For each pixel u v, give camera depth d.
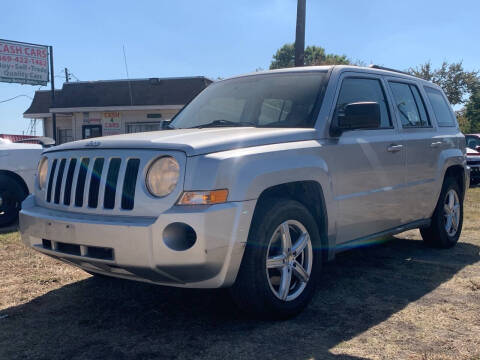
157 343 3.05
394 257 5.33
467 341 3.08
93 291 4.11
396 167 4.57
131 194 3.10
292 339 3.09
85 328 3.31
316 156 3.67
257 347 2.97
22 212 3.68
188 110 4.77
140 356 2.86
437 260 5.19
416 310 3.63
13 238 6.09
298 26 12.37
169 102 23.09
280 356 2.85
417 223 5.15
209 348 2.96
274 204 3.33
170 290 4.14
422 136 5.08
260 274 3.20
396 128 4.74
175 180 3.00
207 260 2.92
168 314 3.57
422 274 4.62
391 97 4.82
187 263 2.91
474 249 5.76
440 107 5.90
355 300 3.86
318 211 3.79
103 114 24.47
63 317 3.52
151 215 3.00
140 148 3.16
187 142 3.11
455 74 41.00
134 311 3.64
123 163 3.15
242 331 3.23
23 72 23.89
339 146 3.91
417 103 5.35
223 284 3.08
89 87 24.92
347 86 4.29
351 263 5.06
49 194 3.62
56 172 3.57
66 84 25.41
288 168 3.38
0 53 23.31
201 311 3.62
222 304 3.77
